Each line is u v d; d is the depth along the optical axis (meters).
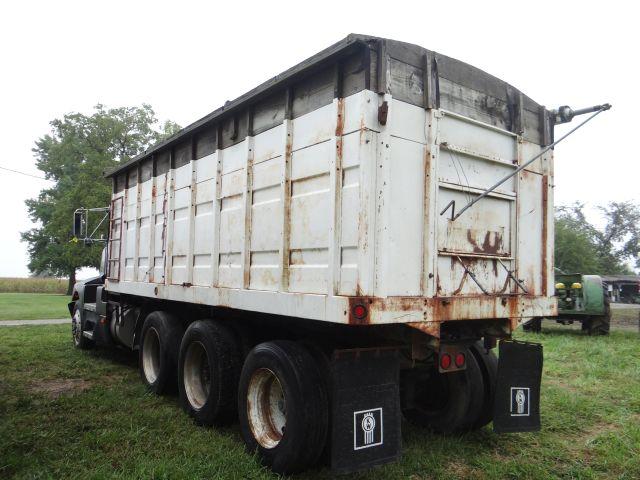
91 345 9.08
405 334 3.72
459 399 4.59
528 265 4.40
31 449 4.09
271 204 4.16
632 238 45.81
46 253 41.06
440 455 4.12
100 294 8.26
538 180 4.57
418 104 3.61
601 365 7.96
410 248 3.48
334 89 3.56
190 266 5.39
